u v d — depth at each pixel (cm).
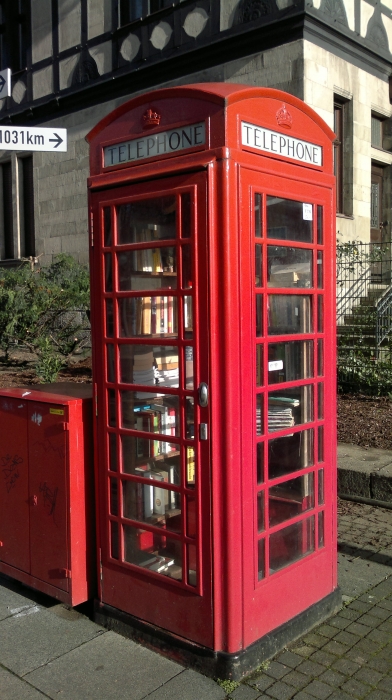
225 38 1023
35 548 364
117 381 327
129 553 333
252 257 294
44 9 1366
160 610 315
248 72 1015
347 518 504
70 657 313
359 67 1072
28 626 346
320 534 346
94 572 354
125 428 328
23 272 1122
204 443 291
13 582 405
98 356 336
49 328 1047
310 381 331
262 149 298
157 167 302
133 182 310
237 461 290
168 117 301
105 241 329
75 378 959
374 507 527
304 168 325
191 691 284
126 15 1213
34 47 1402
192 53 1079
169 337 306
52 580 355
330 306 345
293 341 325
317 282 337
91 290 338
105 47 1244
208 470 290
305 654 313
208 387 288
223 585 291
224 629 292
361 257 1012
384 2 1108
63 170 1384
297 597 329
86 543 349
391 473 525
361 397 796
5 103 1494
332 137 345
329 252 343
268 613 310
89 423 350
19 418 369
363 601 369
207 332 286
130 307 321
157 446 320
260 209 298
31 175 1508
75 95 1317
